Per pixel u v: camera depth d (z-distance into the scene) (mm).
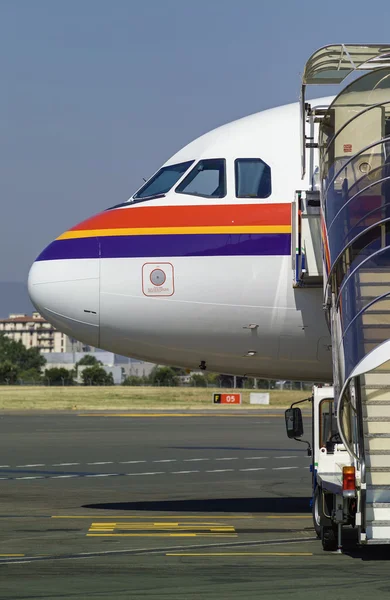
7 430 191750
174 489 96750
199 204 68062
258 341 67562
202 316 66812
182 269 66500
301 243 64438
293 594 44250
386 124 61906
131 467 120938
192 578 48312
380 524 51875
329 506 57562
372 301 53938
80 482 103562
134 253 67000
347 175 60312
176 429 195250
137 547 59250
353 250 57531
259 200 67375
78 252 67812
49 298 67688
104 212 70188
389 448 53688
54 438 170500
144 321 67062
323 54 64625
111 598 43281
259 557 55344
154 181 71188
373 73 59594
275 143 68875
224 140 69875
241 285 66125
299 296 65938
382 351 49719
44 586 46156
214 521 72500
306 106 64688
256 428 198625
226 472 114500
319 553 56906
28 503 84812
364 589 45500
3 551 57562
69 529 67688
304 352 67750
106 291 66812
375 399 54469
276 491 94875
